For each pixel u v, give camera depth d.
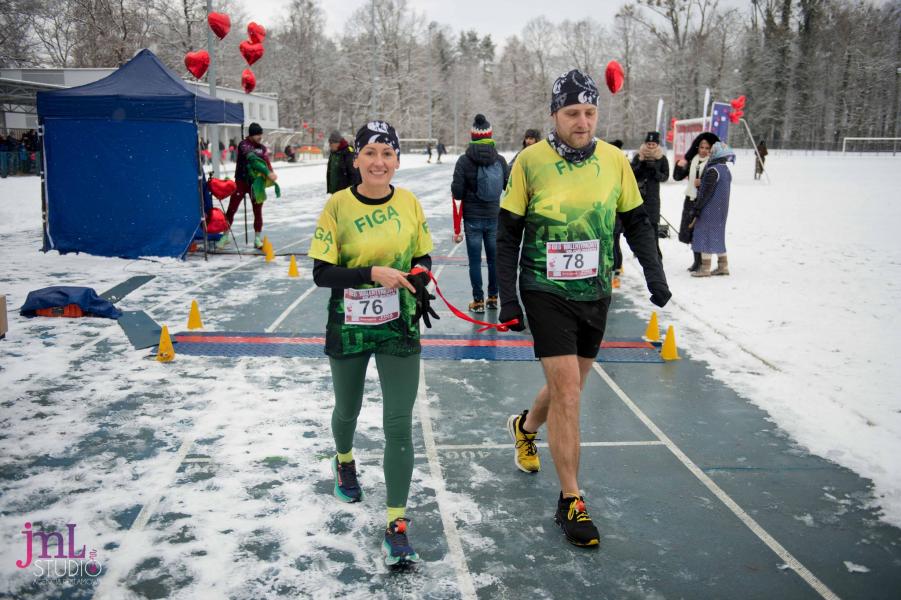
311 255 2.83
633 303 7.56
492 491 3.46
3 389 4.67
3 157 25.50
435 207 18.16
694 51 57.88
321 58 69.44
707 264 8.73
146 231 9.61
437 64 85.12
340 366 2.94
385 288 2.82
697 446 4.03
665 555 2.92
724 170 8.38
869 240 11.38
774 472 3.70
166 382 4.88
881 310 6.89
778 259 9.80
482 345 5.97
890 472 3.67
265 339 5.96
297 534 3.01
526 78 85.69
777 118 66.19
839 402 4.57
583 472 3.69
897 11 70.50
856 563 2.88
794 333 6.18
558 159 3.04
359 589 2.64
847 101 70.31
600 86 76.50
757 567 2.84
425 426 4.28
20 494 3.30
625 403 4.70
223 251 10.43
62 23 40.66
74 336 5.95
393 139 2.81
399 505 2.84
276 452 3.82
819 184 24.03
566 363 3.03
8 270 8.66
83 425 4.12
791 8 64.56
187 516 3.13
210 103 9.72
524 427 3.59
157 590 2.60
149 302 7.26
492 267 6.93
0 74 36.22
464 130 86.62
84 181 9.51
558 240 3.03
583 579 2.74
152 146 9.41
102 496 3.30
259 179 10.15
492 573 2.77
